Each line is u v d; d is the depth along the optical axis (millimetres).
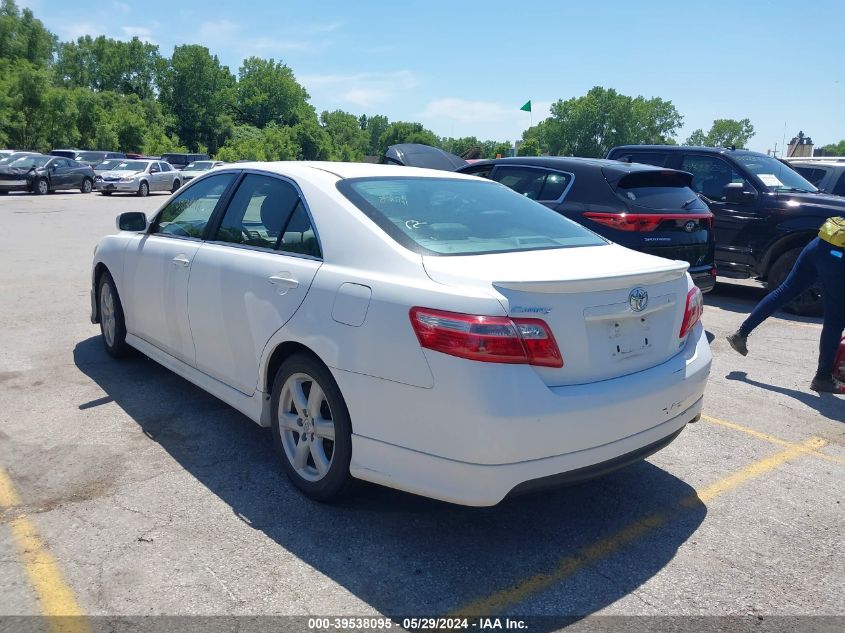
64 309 7406
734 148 9805
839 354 5258
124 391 5000
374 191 3691
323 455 3449
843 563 3170
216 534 3197
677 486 3902
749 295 10172
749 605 2846
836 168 11570
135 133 68688
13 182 26547
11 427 4328
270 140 108688
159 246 4707
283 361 3629
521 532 3344
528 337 2820
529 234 3709
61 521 3262
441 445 2871
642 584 2963
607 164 7312
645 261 3486
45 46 93125
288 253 3689
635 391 3092
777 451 4430
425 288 2969
